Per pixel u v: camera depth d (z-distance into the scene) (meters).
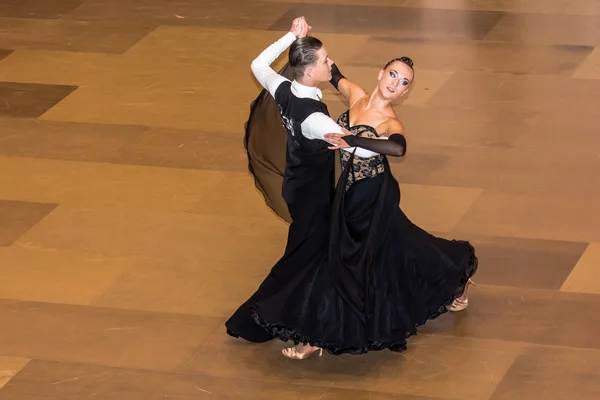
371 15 14.05
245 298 8.45
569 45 12.92
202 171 10.42
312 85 6.79
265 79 6.98
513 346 7.77
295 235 7.30
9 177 10.44
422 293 7.48
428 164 10.38
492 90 11.85
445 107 11.50
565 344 7.76
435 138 10.86
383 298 7.38
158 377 7.59
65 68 12.84
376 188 7.13
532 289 8.39
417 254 7.45
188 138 11.09
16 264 9.00
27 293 8.60
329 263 7.18
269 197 7.72
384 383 7.44
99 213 9.75
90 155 10.80
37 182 10.33
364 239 7.20
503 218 9.41
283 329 7.26
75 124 11.48
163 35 13.69
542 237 9.09
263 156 7.59
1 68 12.87
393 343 7.36
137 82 12.42
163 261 8.98
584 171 10.12
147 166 10.55
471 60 12.61
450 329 7.97
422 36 13.34
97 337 8.05
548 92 11.75
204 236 9.32
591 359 7.59
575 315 8.07
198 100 11.93
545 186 9.89
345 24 13.79
